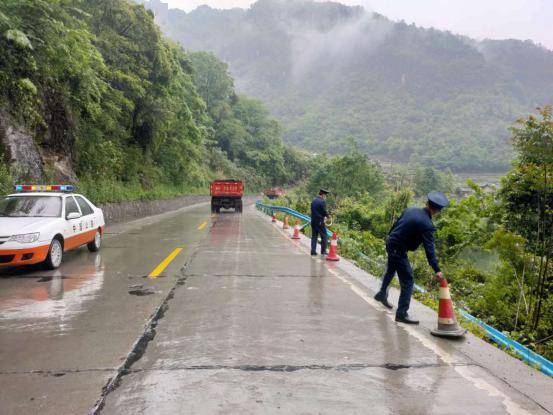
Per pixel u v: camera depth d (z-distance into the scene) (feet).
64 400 11.09
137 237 49.11
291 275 28.22
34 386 11.87
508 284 28.73
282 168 381.40
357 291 24.08
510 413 10.80
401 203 73.67
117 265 30.78
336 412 10.66
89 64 65.87
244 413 10.54
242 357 14.11
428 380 12.66
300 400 11.25
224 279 26.48
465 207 51.72
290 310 19.90
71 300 21.08
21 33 43.88
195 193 176.96
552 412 10.91
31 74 52.54
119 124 94.94
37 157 51.96
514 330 24.27
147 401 11.08
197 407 10.80
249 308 20.07
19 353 14.26
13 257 25.85
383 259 40.22
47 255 27.89
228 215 96.32
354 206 106.11
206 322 17.83
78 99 64.69
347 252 41.50
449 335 16.56
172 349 14.74
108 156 80.48
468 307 30.14
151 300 21.22
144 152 112.57
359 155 215.31
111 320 17.93
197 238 48.75
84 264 31.04
